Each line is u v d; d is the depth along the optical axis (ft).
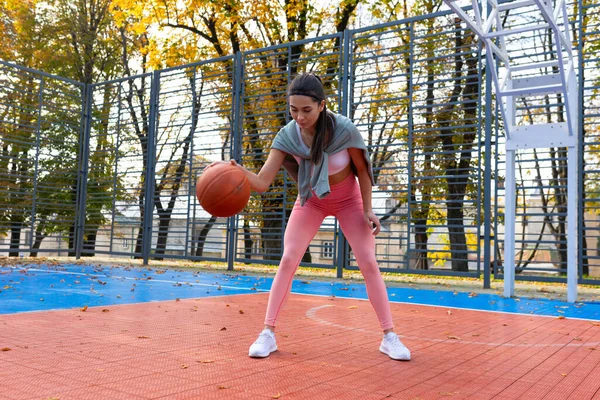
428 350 10.12
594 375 8.26
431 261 54.75
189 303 16.89
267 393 6.76
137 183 39.09
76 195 39.63
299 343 10.46
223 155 35.37
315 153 8.91
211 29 50.52
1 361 8.32
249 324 12.81
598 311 17.30
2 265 32.45
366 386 7.27
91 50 59.41
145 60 62.08
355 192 9.74
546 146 19.53
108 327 11.87
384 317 9.56
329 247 29.60
